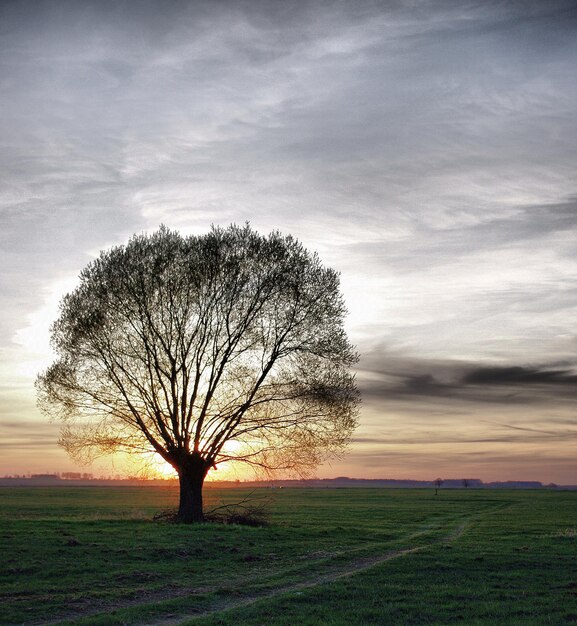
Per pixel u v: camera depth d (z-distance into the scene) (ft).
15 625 48.57
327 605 57.72
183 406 134.62
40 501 353.51
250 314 136.46
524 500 423.64
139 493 570.87
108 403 136.05
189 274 135.85
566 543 115.96
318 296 137.90
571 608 56.59
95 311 134.21
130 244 138.62
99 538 99.45
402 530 154.30
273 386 137.08
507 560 89.15
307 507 287.89
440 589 66.33
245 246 139.13
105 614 51.90
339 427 136.36
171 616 52.80
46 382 135.44
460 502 377.91
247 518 139.54
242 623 49.49
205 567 79.41
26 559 77.15
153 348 134.31
